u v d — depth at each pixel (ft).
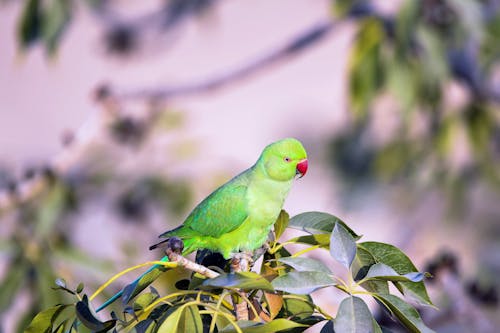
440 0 34.99
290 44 43.50
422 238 40.27
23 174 33.91
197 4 42.19
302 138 43.80
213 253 25.16
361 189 40.86
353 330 15.64
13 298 26.73
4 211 31.12
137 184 36.09
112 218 34.86
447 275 30.63
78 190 34.55
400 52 35.78
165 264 17.34
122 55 42.55
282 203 24.94
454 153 39.63
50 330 17.52
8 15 118.42
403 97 36.14
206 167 37.35
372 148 40.60
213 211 24.32
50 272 27.09
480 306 30.30
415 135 39.78
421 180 39.96
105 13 40.83
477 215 39.73
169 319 16.49
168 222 36.29
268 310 18.54
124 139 37.50
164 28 42.09
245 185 24.57
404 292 17.79
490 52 37.68
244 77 43.27
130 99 38.45
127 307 16.48
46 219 30.60
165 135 37.96
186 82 41.22
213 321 16.26
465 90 39.11
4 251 27.43
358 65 36.73
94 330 16.28
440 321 30.12
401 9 33.88
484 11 36.68
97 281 27.48
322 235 18.70
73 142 36.11
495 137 39.37
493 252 39.11
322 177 42.39
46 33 33.86
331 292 29.68
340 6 37.17
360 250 18.15
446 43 35.91
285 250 19.77
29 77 109.70
